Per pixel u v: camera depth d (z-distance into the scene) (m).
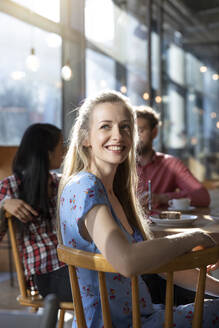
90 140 1.37
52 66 4.82
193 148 7.45
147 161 2.93
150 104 6.21
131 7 5.92
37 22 4.57
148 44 6.23
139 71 6.08
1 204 1.99
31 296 1.93
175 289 1.67
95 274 1.25
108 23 5.49
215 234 1.65
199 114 7.57
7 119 4.63
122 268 1.03
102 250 1.08
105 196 1.22
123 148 1.36
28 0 4.46
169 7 6.82
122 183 1.56
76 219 1.19
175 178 2.91
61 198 1.30
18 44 4.57
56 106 4.89
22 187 2.11
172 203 2.45
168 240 1.09
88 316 1.27
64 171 1.40
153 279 1.69
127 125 1.37
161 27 6.59
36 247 2.05
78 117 1.41
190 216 2.01
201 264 1.11
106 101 1.37
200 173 7.56
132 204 1.57
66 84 4.93
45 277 1.87
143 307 1.32
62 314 1.79
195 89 7.48
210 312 1.26
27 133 2.19
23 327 0.67
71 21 4.94
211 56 7.91
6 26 4.49
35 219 2.08
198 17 7.51
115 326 1.27
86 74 5.16
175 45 7.00
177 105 6.98
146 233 1.61
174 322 1.23
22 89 4.68
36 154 2.14
